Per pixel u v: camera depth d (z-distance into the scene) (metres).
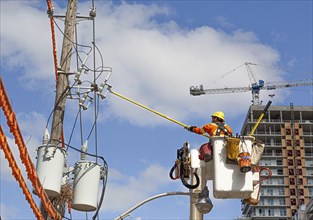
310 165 144.00
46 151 9.71
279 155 145.75
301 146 146.50
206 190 9.67
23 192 8.09
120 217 11.44
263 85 185.50
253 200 8.92
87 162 10.30
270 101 8.91
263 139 149.00
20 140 7.29
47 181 9.52
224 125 9.12
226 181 8.54
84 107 10.96
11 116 6.88
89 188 10.15
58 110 10.72
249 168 8.39
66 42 11.30
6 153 7.09
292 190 140.12
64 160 10.02
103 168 10.77
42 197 8.62
